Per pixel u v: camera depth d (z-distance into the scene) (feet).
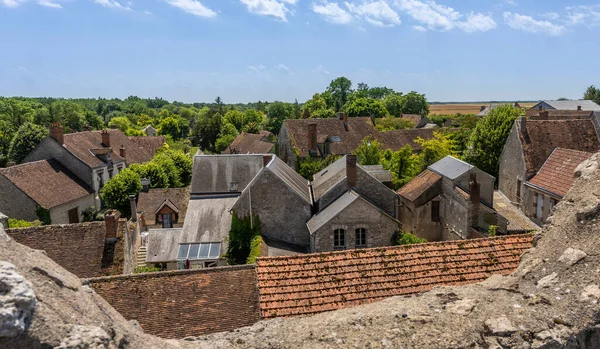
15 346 13.37
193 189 95.09
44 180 113.09
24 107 366.02
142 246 84.74
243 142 210.59
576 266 23.27
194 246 75.46
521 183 90.79
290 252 69.77
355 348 19.75
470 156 118.21
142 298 37.58
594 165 29.43
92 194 127.75
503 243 41.60
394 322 21.36
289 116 329.11
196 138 314.35
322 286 36.40
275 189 74.84
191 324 35.70
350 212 68.39
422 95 367.04
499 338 19.74
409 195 84.84
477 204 70.74
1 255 15.64
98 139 152.97
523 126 93.86
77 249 57.47
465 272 38.11
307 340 20.65
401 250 40.45
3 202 103.76
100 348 14.71
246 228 74.95
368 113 295.69
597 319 20.07
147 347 17.39
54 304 15.19
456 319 21.07
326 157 132.57
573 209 27.22
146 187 117.19
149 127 374.84
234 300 37.45
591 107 299.58
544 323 20.22
